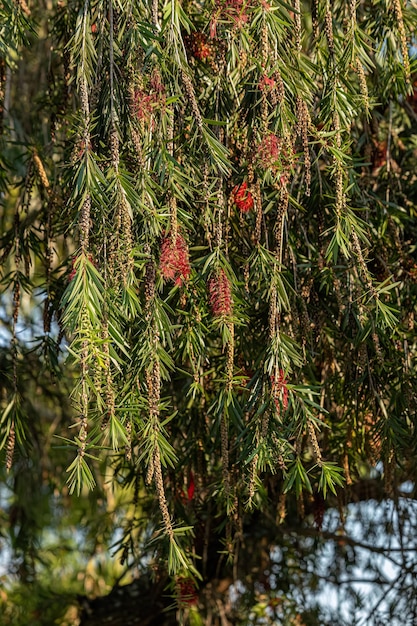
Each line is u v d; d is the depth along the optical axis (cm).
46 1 368
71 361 193
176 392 288
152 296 202
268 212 249
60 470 417
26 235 287
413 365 266
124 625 383
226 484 227
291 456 227
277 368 209
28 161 293
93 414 198
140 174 204
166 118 208
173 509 280
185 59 212
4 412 265
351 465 283
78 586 510
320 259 252
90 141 221
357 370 257
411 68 254
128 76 212
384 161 310
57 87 312
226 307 206
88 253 196
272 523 364
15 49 248
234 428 248
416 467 279
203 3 256
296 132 225
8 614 431
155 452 195
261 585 377
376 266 275
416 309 279
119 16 223
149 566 297
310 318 258
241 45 219
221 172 223
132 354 205
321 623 375
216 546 349
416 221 299
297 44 229
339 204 222
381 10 247
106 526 386
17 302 277
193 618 308
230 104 238
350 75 283
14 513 412
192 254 227
